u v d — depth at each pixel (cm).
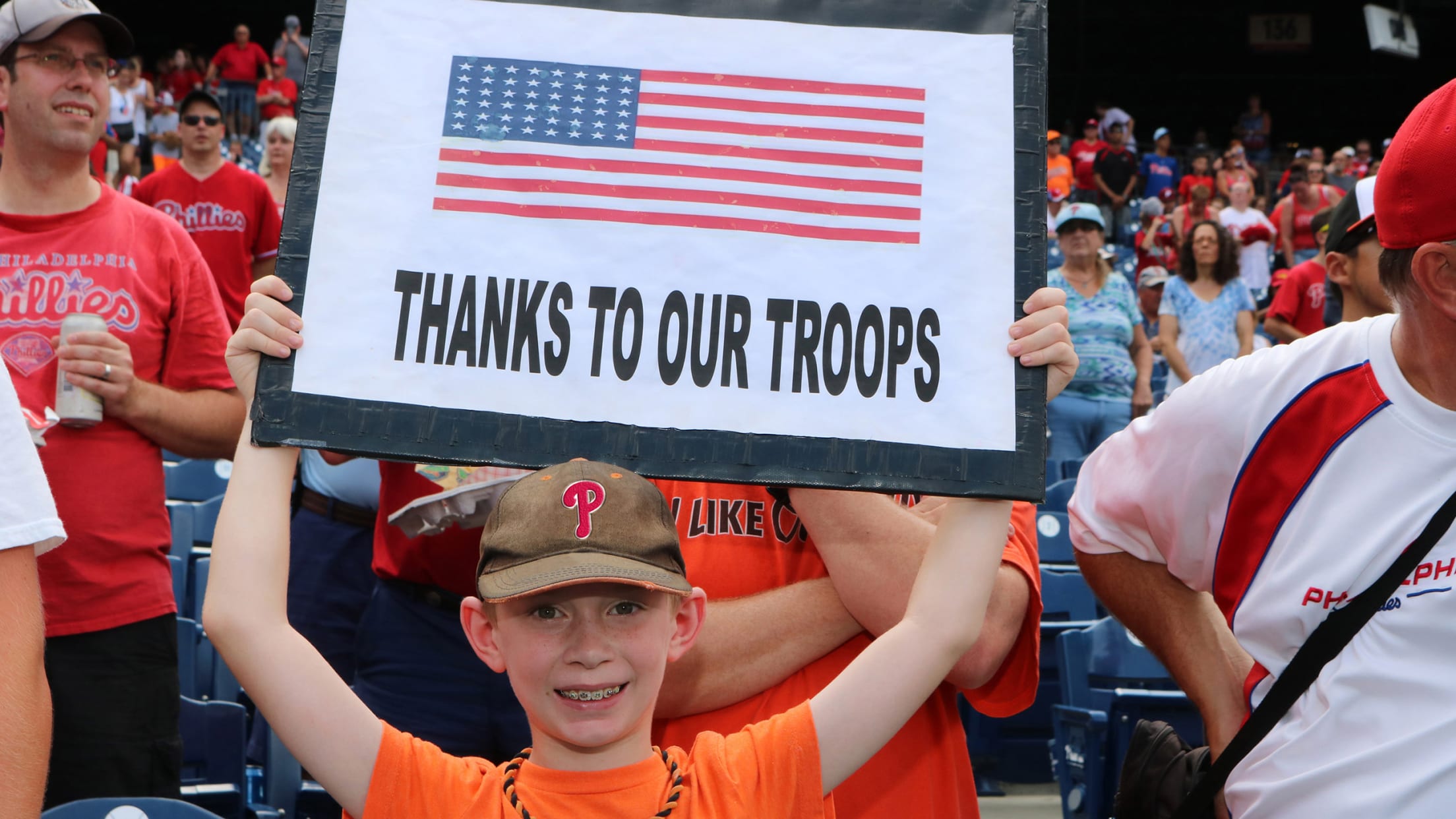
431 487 272
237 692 420
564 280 169
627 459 166
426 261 169
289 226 168
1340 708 176
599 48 176
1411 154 170
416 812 160
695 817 159
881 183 174
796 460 166
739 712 191
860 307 171
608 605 159
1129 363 771
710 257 171
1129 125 2445
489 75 175
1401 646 173
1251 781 186
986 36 179
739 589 195
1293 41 3384
